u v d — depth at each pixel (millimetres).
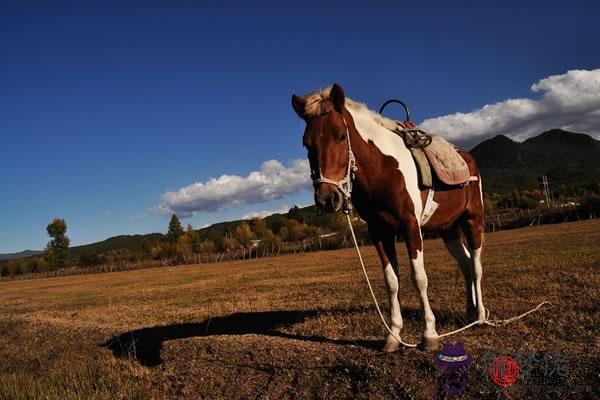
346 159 5254
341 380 5609
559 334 5883
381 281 14555
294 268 28328
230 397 6215
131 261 85438
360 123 5570
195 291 19266
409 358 5426
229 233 97938
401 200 5566
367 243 55312
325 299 11594
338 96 5246
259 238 86562
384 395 5125
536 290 8812
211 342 7352
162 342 7992
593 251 15219
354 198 5832
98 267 79750
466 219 6961
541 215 50406
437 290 10445
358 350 6039
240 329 8914
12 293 34719
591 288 8367
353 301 10516
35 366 8836
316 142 5168
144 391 6859
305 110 5309
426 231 7199
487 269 13477
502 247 22219
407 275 15305
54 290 33188
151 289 23719
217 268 43688
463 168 6367
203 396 6453
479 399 4723
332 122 5203
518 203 80125
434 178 6039
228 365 6723
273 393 5941
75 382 7539
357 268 22375
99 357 8531
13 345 10188
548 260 13977
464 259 7148
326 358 6039
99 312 14055
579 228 32594
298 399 5688
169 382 6938
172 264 74188
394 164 5602
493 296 8789
